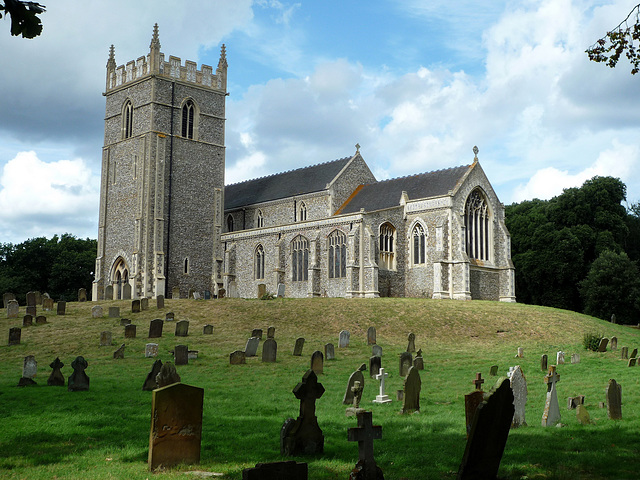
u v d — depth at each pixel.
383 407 24.78
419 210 73.56
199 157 85.94
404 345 47.50
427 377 33.75
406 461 16.08
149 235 80.12
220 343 44.66
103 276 85.25
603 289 77.31
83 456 16.55
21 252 101.31
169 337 46.41
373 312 56.88
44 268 103.62
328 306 58.91
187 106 85.75
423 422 21.31
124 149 84.50
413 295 73.25
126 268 82.69
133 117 84.19
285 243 79.56
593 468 15.30
